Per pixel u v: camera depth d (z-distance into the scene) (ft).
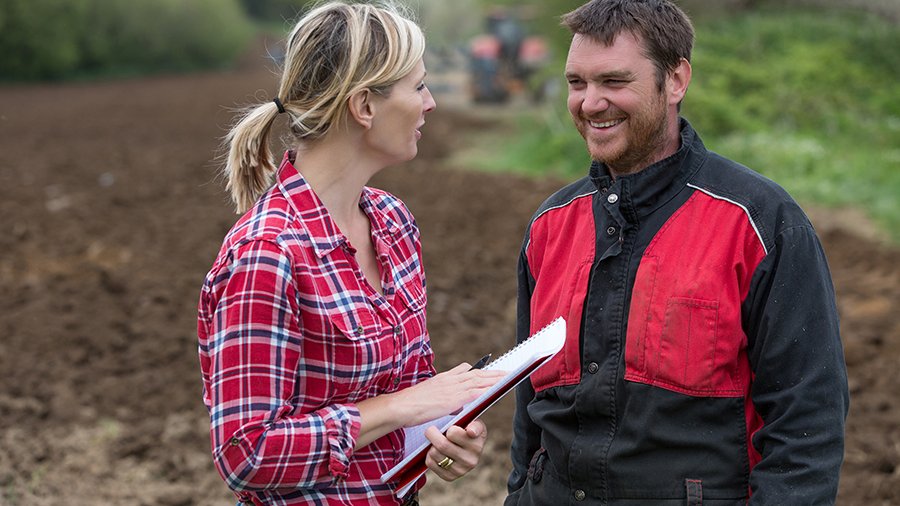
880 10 97.09
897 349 37.73
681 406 13.03
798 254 12.81
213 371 12.23
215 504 27.48
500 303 45.73
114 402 34.45
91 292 47.01
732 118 81.56
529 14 141.59
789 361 12.71
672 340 13.04
